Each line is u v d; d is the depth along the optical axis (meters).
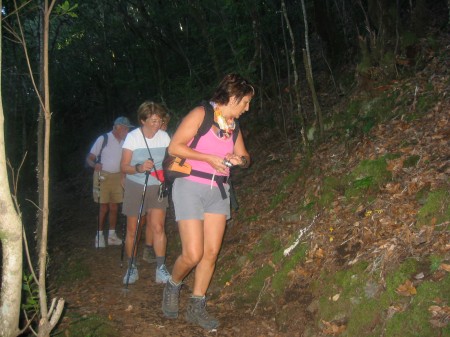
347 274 3.55
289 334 3.58
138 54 14.30
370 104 5.68
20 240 2.59
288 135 7.48
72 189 14.05
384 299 3.17
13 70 11.98
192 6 10.01
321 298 3.61
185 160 3.63
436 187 3.74
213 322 3.85
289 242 4.40
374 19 6.46
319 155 5.59
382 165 4.38
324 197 4.60
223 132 3.58
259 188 6.44
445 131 4.27
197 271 3.87
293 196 5.41
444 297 2.90
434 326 2.80
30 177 14.70
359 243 3.81
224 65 10.94
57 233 8.66
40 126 4.48
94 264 6.00
